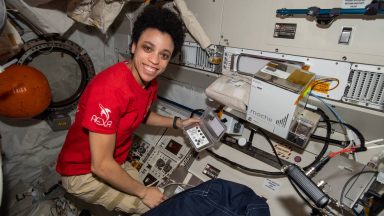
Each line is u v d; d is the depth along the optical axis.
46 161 2.14
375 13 0.76
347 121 1.06
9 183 1.98
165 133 1.60
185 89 1.76
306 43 0.96
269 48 1.08
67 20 1.60
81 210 1.78
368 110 0.92
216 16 1.21
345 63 0.90
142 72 0.95
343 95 0.95
